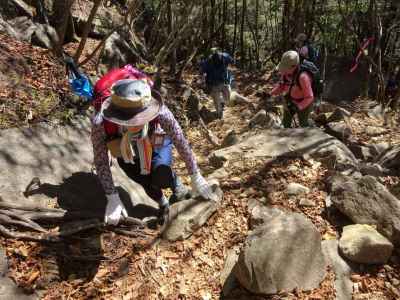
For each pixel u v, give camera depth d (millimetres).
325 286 2725
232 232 3201
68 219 3184
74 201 3426
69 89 5125
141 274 2873
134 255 2994
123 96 2701
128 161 2904
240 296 2711
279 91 5477
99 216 3266
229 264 2932
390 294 2703
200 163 4762
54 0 7828
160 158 3201
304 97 5211
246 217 3346
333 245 3002
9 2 7016
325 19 13695
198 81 10164
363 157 5543
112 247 3039
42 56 5867
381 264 2881
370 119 7621
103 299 2695
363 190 3217
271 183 3719
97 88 3092
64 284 2752
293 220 2826
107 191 2916
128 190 3807
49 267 2812
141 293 2748
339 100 10508
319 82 5316
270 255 2674
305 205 3412
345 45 13453
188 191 3572
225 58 7707
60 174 3664
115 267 2900
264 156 4113
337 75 11023
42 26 6895
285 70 5184
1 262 2760
